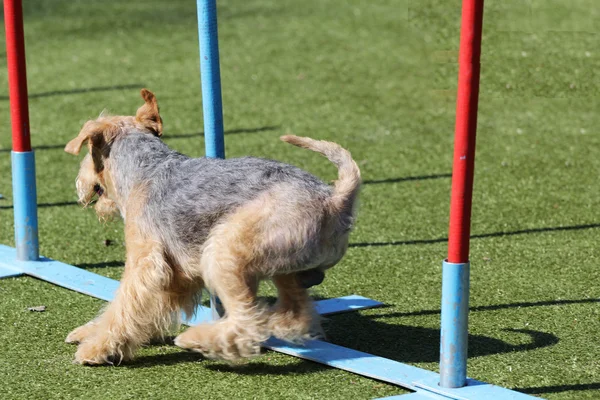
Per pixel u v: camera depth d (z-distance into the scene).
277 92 16.95
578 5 23.78
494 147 13.85
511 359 7.00
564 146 13.88
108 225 10.57
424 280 8.88
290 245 6.47
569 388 6.47
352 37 21.28
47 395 6.40
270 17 23.50
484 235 10.23
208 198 6.71
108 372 6.84
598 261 9.38
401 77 17.98
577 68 18.38
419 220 10.73
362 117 15.45
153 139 7.46
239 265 6.52
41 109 15.70
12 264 9.05
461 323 6.17
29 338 7.44
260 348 6.99
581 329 7.61
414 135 14.48
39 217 10.84
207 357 7.03
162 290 6.88
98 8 24.45
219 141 7.59
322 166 12.87
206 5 7.32
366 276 9.00
